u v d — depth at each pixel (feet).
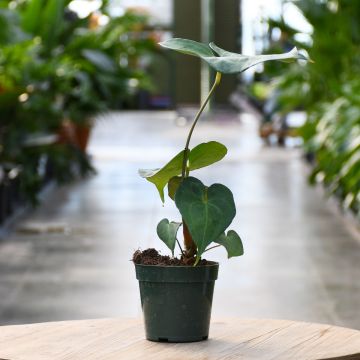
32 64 30.99
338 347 6.76
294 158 47.47
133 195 34.09
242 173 40.75
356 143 25.00
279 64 37.55
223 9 78.54
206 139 58.08
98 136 59.82
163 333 6.98
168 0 85.35
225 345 6.88
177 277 6.93
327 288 18.97
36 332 7.32
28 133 29.55
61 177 32.81
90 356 6.57
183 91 83.20
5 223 27.35
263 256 22.53
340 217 28.73
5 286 19.25
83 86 39.83
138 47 46.16
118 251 23.27
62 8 38.47
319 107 32.65
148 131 63.87
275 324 7.54
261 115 61.82
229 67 6.50
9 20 30.73
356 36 33.12
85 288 18.95
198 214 6.71
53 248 23.84
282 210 30.25
